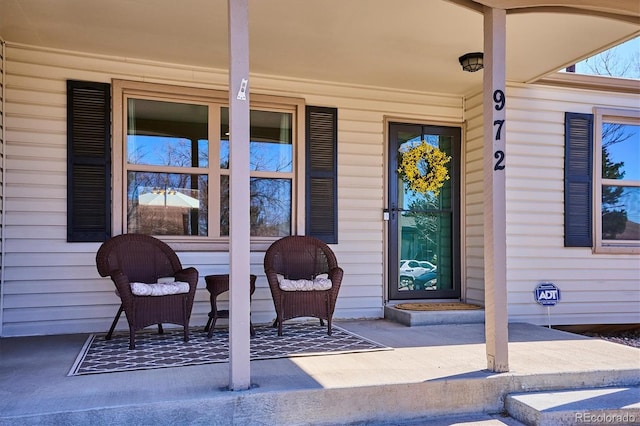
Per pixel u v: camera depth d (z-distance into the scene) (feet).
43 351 11.27
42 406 7.49
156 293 11.64
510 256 16.69
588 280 17.44
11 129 13.32
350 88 16.81
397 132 17.44
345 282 16.51
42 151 13.57
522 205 16.87
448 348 11.79
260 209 15.78
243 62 8.57
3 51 13.19
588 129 17.63
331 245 16.35
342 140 16.66
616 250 17.67
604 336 17.80
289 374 9.37
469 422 8.98
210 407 7.93
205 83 15.20
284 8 11.27
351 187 16.70
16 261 13.28
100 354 10.91
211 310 13.56
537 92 17.16
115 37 12.93
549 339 13.33
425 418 9.05
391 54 14.12
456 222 17.85
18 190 13.34
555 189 17.22
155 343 12.16
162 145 14.82
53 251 13.58
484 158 10.14
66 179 13.73
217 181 15.21
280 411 8.27
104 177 14.05
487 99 10.05
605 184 17.85
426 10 11.37
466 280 17.63
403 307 16.16
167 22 11.98
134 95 14.57
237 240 8.44
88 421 7.39
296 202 15.99
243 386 8.38
